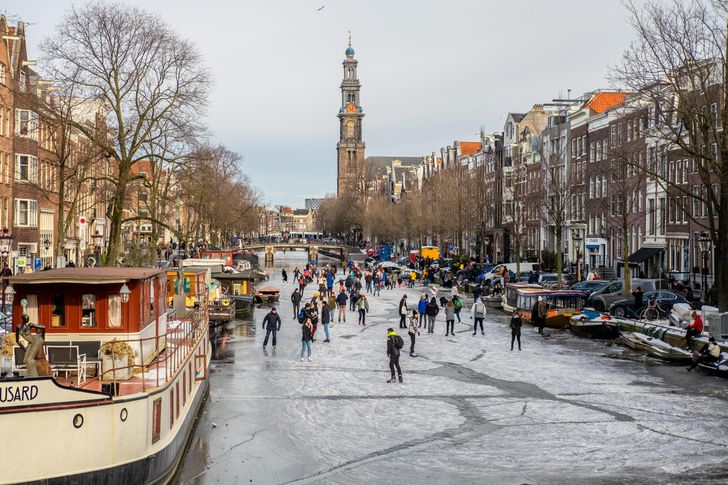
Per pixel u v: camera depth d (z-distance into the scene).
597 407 28.88
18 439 16.22
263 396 30.83
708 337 37.03
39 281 20.48
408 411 28.53
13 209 65.12
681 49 40.69
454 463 22.69
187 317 30.66
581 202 81.88
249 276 65.06
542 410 28.53
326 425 26.66
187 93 52.44
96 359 20.89
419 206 127.62
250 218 143.25
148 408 18.44
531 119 109.00
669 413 27.91
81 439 16.86
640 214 65.44
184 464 22.38
